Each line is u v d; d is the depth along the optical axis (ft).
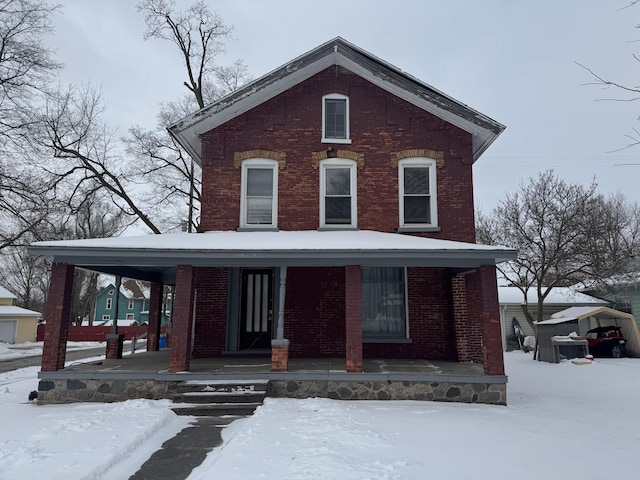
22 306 159.94
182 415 26.73
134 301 223.10
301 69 39.81
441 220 39.14
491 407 28.45
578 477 15.72
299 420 23.11
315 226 38.91
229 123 40.27
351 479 14.67
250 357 38.04
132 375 29.76
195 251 30.09
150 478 16.48
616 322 74.18
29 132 67.97
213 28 78.43
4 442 19.40
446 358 37.65
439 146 40.29
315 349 37.73
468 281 37.40
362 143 40.29
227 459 16.80
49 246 29.81
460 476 15.47
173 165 82.53
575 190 81.20
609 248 90.02
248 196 39.81
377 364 34.45
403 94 40.55
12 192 68.28
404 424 22.85
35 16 65.26
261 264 31.17
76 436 20.30
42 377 29.81
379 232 37.93
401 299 39.27
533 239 83.51
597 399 34.17
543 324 65.00
